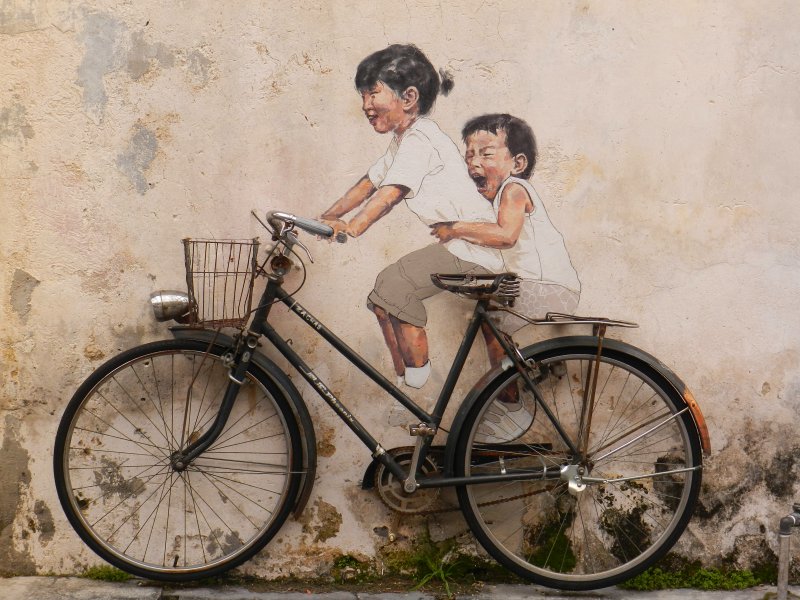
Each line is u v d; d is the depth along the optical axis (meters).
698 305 3.25
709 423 3.27
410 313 3.21
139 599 3.01
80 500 3.20
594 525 3.28
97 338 3.16
